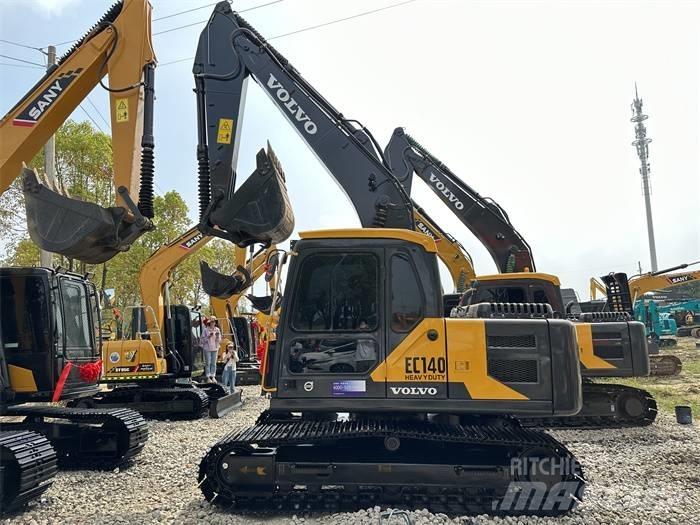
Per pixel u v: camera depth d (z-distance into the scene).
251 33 7.02
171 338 12.75
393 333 5.14
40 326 6.56
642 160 62.44
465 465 5.16
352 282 5.25
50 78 6.49
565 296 18.98
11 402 6.47
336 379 5.08
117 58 6.34
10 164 6.52
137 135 6.24
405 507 5.15
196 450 8.16
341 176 6.85
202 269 6.55
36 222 5.35
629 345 9.76
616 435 9.15
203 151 6.64
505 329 5.18
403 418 5.44
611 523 5.02
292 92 6.98
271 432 5.25
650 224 61.19
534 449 5.16
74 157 23.66
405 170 12.09
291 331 5.18
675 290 50.34
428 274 5.25
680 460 7.34
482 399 5.04
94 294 7.78
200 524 4.95
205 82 6.87
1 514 5.36
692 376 17.50
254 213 5.87
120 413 7.46
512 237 11.59
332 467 5.20
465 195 11.84
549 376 5.12
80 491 6.12
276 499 5.24
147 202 5.91
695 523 5.05
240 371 17.92
